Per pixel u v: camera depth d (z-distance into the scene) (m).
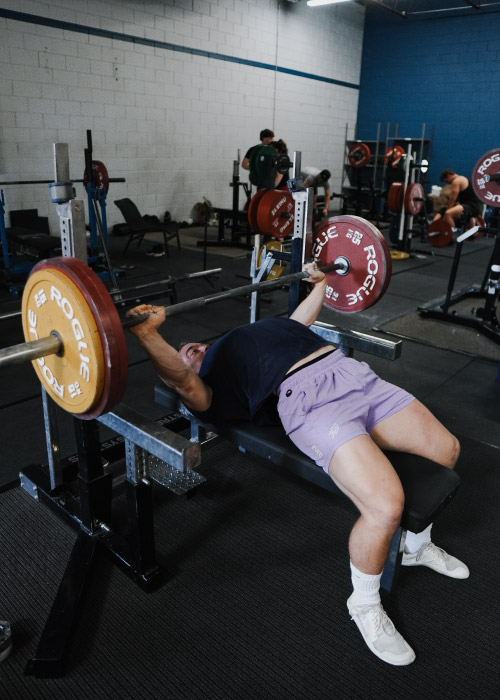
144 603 1.51
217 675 1.30
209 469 2.14
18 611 1.48
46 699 1.24
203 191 8.09
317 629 1.44
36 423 2.41
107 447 1.98
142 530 1.49
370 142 9.99
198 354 1.75
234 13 7.61
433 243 6.90
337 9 9.05
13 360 1.14
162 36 6.91
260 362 1.52
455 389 2.88
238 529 1.81
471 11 8.44
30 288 1.23
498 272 3.66
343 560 1.68
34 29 5.81
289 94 8.83
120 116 6.81
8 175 6.02
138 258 5.81
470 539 1.78
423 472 1.39
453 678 1.30
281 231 4.93
